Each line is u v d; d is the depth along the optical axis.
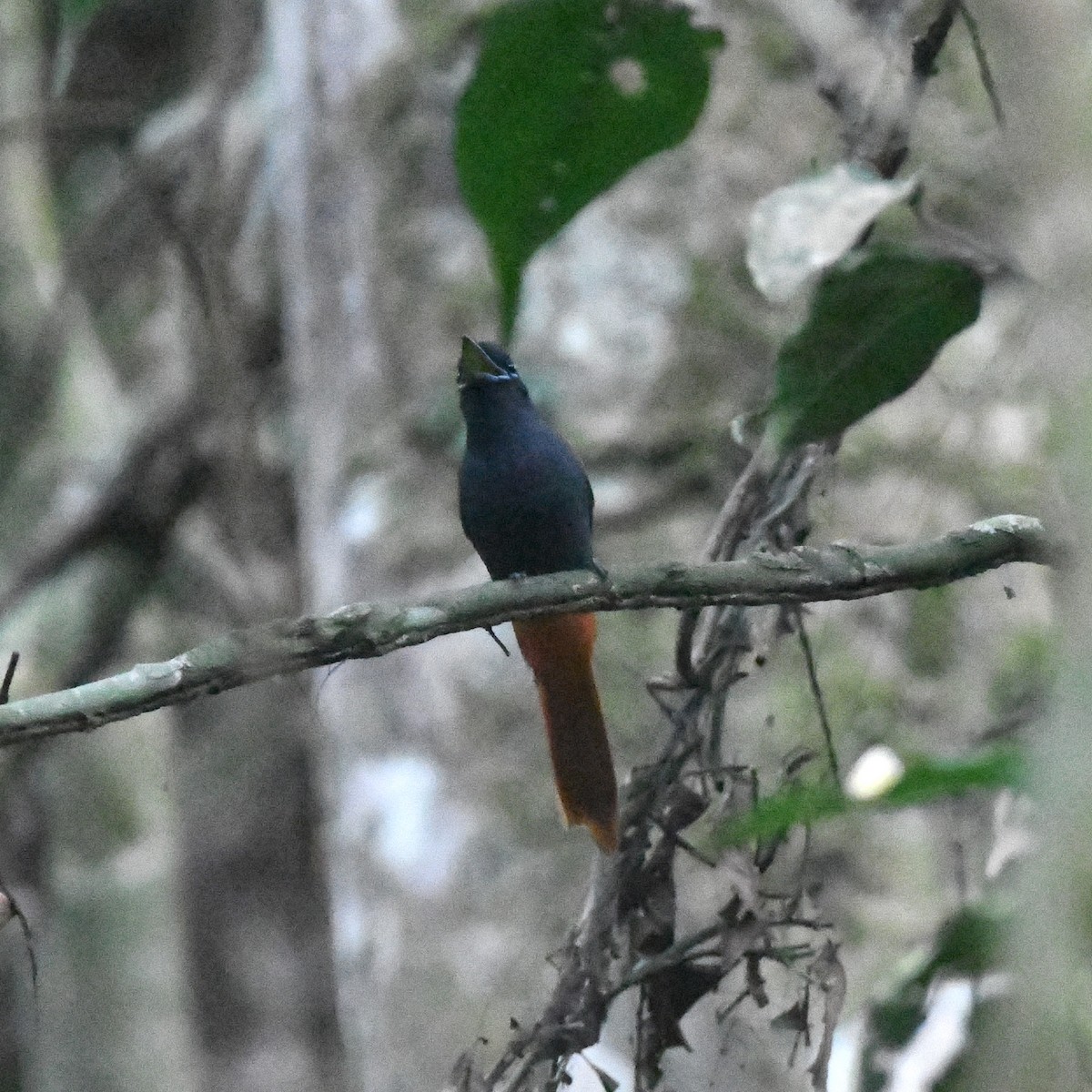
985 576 9.82
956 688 9.64
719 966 6.38
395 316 11.51
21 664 15.19
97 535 15.16
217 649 5.24
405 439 11.27
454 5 11.86
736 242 10.81
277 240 14.41
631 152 5.44
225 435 13.03
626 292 10.84
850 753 9.53
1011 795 5.57
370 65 11.96
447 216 11.58
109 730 17.66
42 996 16.16
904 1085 5.71
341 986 10.87
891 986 5.57
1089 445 2.07
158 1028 17.12
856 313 5.12
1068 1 2.19
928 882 9.16
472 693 10.57
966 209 9.37
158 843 17.62
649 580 5.41
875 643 9.84
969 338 9.76
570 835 10.13
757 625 6.72
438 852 10.29
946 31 5.90
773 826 3.40
